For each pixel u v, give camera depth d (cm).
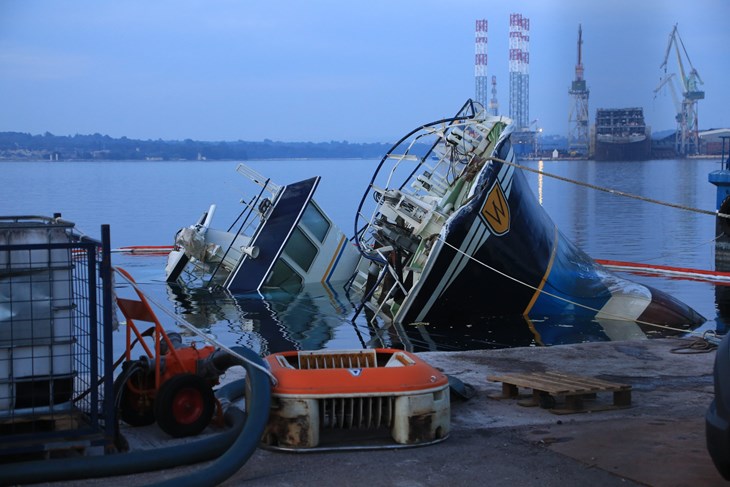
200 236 2689
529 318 2070
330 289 2572
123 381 730
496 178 2036
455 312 2066
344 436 709
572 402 799
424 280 1981
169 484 568
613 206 6600
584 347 1120
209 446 638
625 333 1844
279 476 616
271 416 678
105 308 618
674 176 14800
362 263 2720
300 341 1788
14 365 608
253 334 1869
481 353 1089
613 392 834
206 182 12525
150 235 4378
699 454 649
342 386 673
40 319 612
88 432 618
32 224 665
